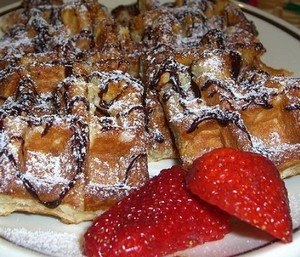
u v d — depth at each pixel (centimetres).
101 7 19
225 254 12
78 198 13
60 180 13
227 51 16
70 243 13
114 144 14
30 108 14
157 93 16
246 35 18
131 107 14
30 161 13
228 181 12
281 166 14
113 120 14
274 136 14
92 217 13
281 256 12
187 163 14
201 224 12
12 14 20
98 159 14
